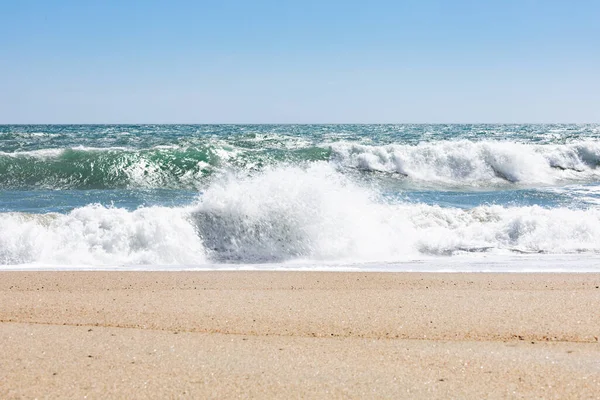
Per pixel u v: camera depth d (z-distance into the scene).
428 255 8.88
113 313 5.12
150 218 9.13
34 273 7.16
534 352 4.02
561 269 7.65
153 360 3.81
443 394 3.25
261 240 9.07
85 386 3.33
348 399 3.18
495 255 8.79
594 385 3.39
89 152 17.66
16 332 4.48
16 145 24.03
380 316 5.01
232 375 3.54
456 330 4.59
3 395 3.19
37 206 12.28
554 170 19.22
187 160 17.83
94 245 8.68
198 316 5.02
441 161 18.86
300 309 5.25
